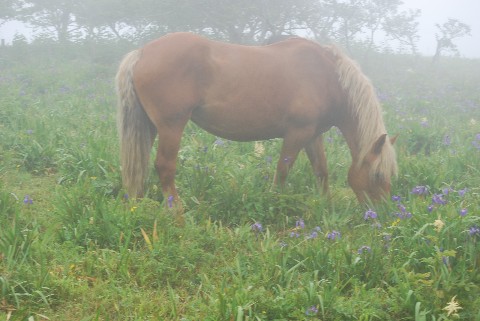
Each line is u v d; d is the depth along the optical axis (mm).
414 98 13008
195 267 4355
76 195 5148
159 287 4004
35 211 5250
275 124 5590
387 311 3725
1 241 4223
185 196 5688
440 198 4773
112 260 4176
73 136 7785
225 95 5324
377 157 5277
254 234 4996
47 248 4285
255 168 6367
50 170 6758
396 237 4379
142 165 5301
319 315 3633
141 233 4621
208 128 5609
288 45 5684
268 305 3596
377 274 4082
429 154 8203
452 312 3639
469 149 7598
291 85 5484
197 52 5199
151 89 5141
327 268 4168
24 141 7227
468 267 4098
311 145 6035
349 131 5773
